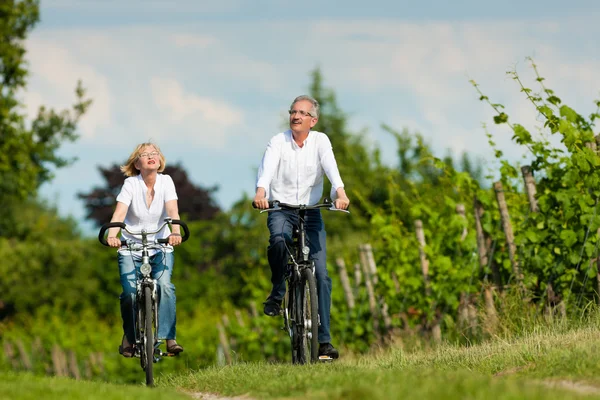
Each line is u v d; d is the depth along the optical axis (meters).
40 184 71.75
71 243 127.19
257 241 114.25
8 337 87.94
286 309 23.25
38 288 117.50
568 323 26.75
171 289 21.97
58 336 81.12
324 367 19.44
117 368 72.88
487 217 31.70
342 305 42.81
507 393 13.13
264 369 20.69
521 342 21.91
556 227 29.22
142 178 22.33
